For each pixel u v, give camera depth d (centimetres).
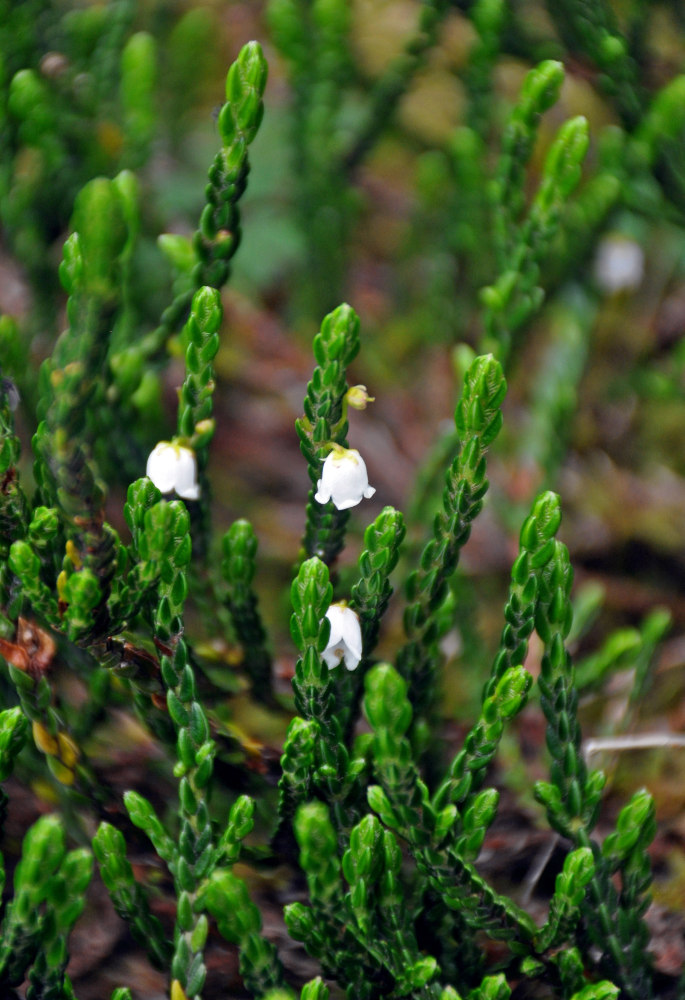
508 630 38
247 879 40
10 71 43
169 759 41
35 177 43
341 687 39
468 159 45
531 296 41
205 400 39
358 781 38
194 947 37
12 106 42
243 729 41
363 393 38
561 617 38
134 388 41
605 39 41
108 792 39
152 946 38
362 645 39
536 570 37
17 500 38
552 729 38
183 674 37
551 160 40
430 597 39
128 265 39
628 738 43
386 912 38
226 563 40
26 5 43
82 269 36
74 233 37
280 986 37
